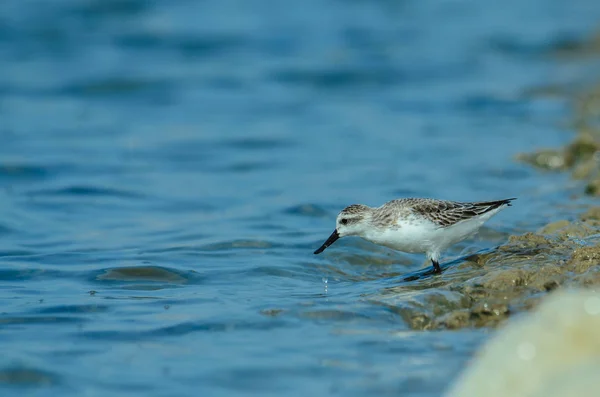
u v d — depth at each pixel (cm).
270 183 1891
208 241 1445
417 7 4200
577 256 1147
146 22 3766
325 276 1280
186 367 906
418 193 1753
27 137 2312
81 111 2655
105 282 1231
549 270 1105
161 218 1623
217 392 848
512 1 4372
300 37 3631
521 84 2919
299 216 1623
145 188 1850
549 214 1517
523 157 1980
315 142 2289
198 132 2412
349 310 1058
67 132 2388
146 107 2722
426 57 3350
